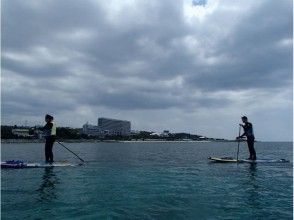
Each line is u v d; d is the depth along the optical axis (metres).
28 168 21.77
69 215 9.86
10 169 21.12
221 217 9.88
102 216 9.77
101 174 18.83
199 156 39.69
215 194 13.10
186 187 14.62
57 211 10.29
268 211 10.55
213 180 16.83
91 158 33.12
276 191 13.87
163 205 11.19
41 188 14.19
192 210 10.61
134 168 22.39
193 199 12.12
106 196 12.51
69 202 11.48
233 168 22.92
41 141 148.62
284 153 50.47
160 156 38.69
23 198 12.12
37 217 9.64
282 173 20.06
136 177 17.66
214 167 23.58
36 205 11.04
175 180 16.69
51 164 23.06
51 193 13.08
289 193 13.45
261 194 13.20
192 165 25.17
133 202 11.55
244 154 48.84
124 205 11.11
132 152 50.25
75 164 23.92
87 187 14.43
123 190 13.74
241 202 11.73
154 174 19.03
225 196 12.73
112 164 25.44
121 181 16.16
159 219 9.62
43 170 20.66
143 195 12.75
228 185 15.33
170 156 39.00
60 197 12.31
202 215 10.08
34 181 16.11
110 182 15.84
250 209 10.77
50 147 23.62
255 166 24.44
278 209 10.80
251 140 28.27
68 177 17.50
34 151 53.25
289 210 10.69
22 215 9.86
